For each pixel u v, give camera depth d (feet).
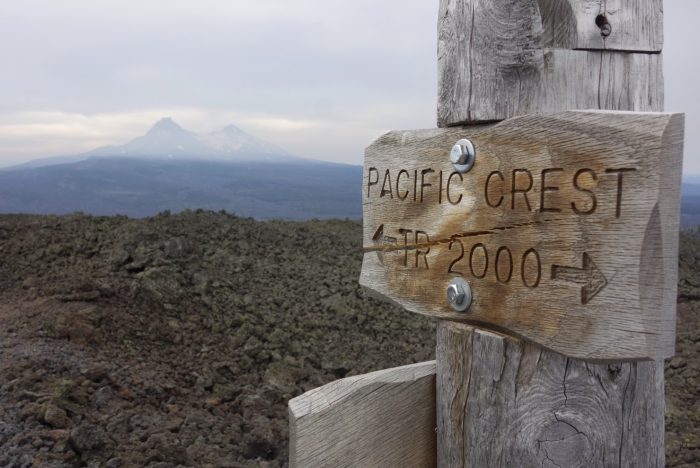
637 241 3.87
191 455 13.15
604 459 4.59
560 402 4.65
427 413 5.89
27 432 12.27
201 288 24.81
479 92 5.03
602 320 4.05
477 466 5.12
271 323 24.21
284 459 14.16
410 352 24.09
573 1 4.68
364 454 5.68
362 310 27.04
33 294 21.58
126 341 19.30
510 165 4.65
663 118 3.76
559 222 4.29
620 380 4.60
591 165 4.09
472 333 5.15
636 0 4.79
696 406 19.38
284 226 41.50
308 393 5.75
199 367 19.20
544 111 4.74
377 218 6.17
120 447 12.66
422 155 5.56
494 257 4.80
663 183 3.79
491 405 5.01
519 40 4.78
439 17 5.56
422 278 5.56
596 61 4.75
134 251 26.35
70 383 14.56
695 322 26.25
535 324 4.47
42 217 33.27
